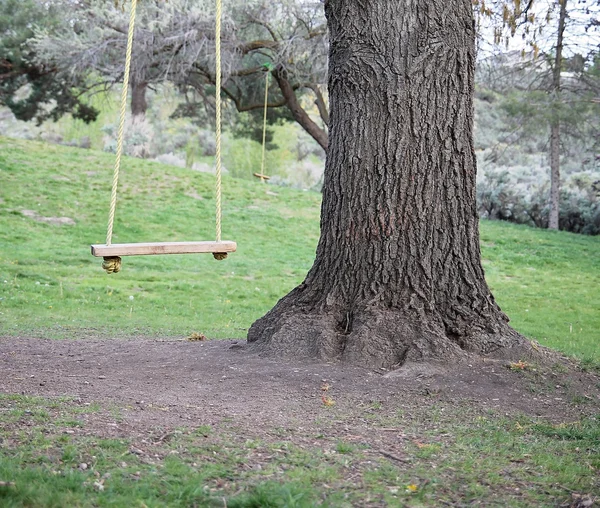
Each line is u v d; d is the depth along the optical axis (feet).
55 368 23.39
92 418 16.85
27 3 106.63
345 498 13.20
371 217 23.98
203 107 138.82
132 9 21.45
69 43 87.97
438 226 23.98
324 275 24.80
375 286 23.91
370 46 23.99
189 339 30.45
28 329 34.19
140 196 85.76
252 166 165.99
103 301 47.06
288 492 12.85
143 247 20.33
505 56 91.30
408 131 23.82
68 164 93.15
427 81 23.81
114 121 162.30
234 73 94.63
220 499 12.65
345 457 15.39
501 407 20.18
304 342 23.81
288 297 25.54
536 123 94.48
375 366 22.79
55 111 118.32
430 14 23.84
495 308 24.57
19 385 20.45
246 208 88.28
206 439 15.94
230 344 26.73
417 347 22.89
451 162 24.03
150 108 164.14
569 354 26.86
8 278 50.98
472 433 17.75
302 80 93.71
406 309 23.65
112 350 26.81
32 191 80.53
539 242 87.71
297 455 15.25
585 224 104.22
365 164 24.02
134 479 13.37
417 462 15.44
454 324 23.82
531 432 18.22
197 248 21.04
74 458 14.08
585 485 14.46
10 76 109.29
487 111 137.69
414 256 23.82
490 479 14.58
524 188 108.06
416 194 23.84
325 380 21.52
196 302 49.67
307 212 90.33
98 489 12.79
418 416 19.02
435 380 21.54
